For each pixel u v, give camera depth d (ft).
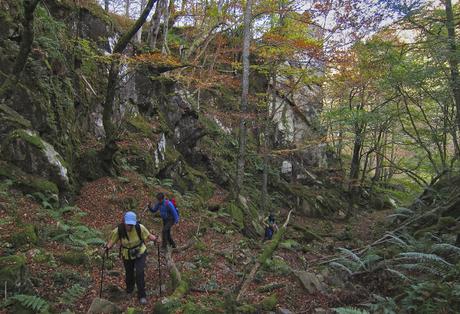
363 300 24.34
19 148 31.99
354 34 50.21
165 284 23.85
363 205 95.25
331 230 69.26
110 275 23.98
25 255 21.93
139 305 20.44
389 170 119.85
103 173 42.45
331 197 87.61
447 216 38.58
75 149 40.68
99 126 48.14
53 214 29.19
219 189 63.77
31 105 35.27
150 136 53.93
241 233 47.98
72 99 42.65
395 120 67.51
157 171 52.06
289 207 76.02
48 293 19.36
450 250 28.78
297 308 23.08
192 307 19.07
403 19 40.93
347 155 127.65
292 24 63.82
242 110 55.06
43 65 38.27
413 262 28.43
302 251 44.21
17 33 36.73
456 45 37.99
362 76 60.03
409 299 21.54
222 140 74.79
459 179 48.75
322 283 26.86
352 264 29.99
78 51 47.01
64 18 47.26
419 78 44.52
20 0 38.42
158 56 44.62
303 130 91.61
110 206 37.88
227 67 88.48
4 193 28.17
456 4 44.19
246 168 76.28
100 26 53.42
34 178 32.12
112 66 39.60
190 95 71.67
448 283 22.50
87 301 19.86
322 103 93.09
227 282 26.78
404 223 45.50
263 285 26.73
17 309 16.83
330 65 59.21
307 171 91.45
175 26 98.22
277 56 61.52
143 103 57.72
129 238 20.84
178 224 40.63
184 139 63.82
